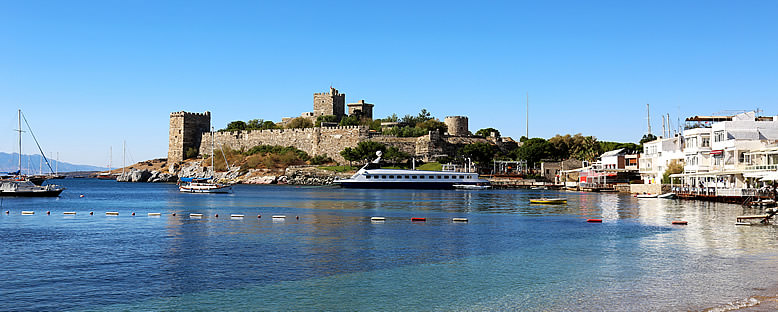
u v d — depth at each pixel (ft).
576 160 650.84
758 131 328.29
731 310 87.56
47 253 139.33
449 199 368.48
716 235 165.99
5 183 382.63
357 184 549.54
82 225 201.77
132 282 108.37
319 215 240.53
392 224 203.41
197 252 140.46
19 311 90.22
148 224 204.44
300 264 125.49
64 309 91.30
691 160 363.15
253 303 94.79
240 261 128.67
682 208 268.62
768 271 114.21
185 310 90.79
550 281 108.88
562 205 302.45
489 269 120.16
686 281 106.83
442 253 139.54
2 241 160.45
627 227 190.90
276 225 200.23
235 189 546.26
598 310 89.51
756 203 267.18
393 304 94.43
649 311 88.33
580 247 148.05
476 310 90.84
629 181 500.33
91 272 116.98
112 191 519.60
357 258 132.67
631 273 114.83
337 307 92.84
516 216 235.20
